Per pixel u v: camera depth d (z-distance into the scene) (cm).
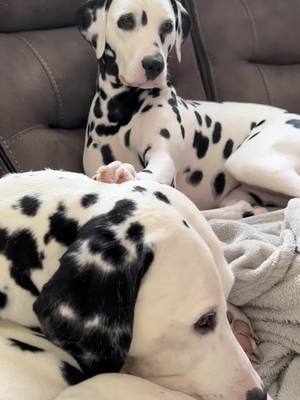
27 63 82
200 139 88
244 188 90
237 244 62
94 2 83
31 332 41
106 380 38
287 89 99
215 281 40
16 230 41
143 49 79
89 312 37
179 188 88
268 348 56
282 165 83
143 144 84
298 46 100
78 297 37
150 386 39
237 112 92
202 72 95
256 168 83
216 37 95
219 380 41
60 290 37
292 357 56
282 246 59
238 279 58
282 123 88
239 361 41
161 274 38
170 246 39
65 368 40
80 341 37
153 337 39
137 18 80
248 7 98
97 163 85
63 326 37
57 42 86
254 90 96
